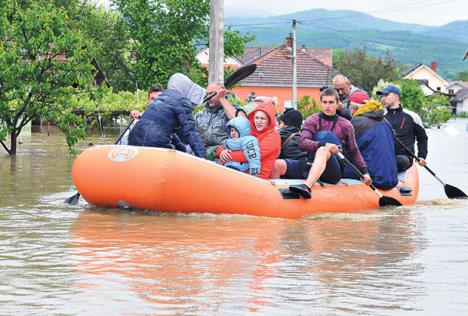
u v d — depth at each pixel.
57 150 24.73
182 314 6.25
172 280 7.30
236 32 44.19
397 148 14.15
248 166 11.78
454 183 17.48
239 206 11.13
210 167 11.14
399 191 13.34
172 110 11.97
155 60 41.97
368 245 9.24
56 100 22.41
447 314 6.39
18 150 24.62
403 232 10.24
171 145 12.05
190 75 41.41
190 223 10.54
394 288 7.15
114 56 47.16
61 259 8.16
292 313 6.33
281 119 12.77
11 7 22.44
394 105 14.41
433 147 34.34
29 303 6.52
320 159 11.78
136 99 36.50
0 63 21.27
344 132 12.22
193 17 41.75
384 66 104.62
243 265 7.98
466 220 11.41
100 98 22.94
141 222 10.58
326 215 11.63
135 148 11.41
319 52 94.00
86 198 11.80
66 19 22.81
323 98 12.17
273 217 11.22
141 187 11.11
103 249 8.71
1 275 7.46
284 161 12.18
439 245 9.30
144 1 41.59
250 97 21.48
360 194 12.46
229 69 45.34
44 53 21.97
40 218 10.89
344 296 6.85
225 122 12.84
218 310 6.38
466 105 144.50
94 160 11.55
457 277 7.61
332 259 8.38
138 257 8.30
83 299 6.64
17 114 22.39
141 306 6.45
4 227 10.13
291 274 7.62
